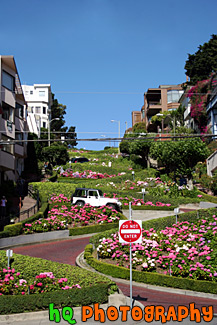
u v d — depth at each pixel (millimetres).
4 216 25562
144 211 31938
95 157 68312
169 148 40094
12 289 12633
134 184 42469
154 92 82438
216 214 24688
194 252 17344
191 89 54094
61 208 28516
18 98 39781
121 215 28672
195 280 15133
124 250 18953
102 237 21141
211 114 49500
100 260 18672
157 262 17344
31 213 28062
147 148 53938
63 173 49156
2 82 32562
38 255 19875
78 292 12289
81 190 31156
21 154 40125
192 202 34312
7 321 11227
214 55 65062
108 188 37688
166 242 18641
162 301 13617
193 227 21266
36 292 12742
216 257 16688
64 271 14023
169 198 35406
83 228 25438
